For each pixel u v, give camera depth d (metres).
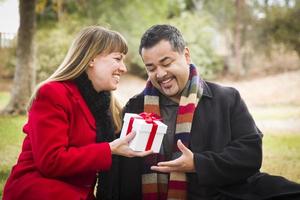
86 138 2.26
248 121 2.45
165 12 10.99
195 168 2.24
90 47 2.29
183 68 2.36
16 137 5.01
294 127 6.29
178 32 2.37
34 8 7.22
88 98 2.32
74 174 2.18
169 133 2.46
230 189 2.34
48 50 9.34
